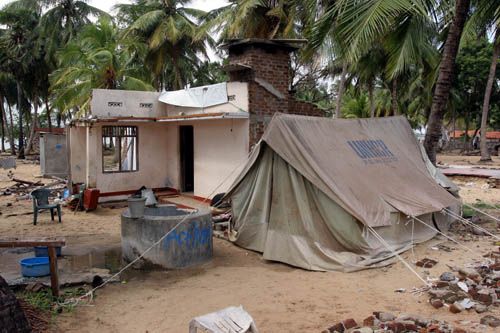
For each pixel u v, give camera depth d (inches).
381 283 253.0
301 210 297.7
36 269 259.3
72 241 367.6
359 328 187.6
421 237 332.2
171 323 205.0
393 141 388.8
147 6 1119.6
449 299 218.5
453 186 389.7
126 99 547.5
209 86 501.4
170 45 1086.4
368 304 222.4
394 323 185.8
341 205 282.5
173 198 546.0
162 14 1035.3
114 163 609.9
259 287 253.0
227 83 478.0
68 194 549.6
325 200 293.6
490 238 346.9
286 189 308.7
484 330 185.0
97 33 928.3
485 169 846.5
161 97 565.0
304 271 283.1
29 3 1358.3
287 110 482.6
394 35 429.1
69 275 267.3
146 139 567.2
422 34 425.4
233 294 241.8
